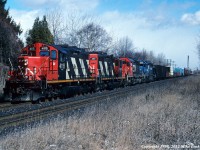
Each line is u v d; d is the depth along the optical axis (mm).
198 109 18641
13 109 18531
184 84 46938
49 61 24141
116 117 15344
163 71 82938
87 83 33062
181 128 13031
